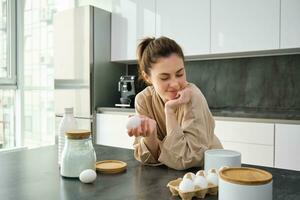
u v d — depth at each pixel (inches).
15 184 31.9
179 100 37.7
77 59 122.4
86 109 120.2
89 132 34.8
